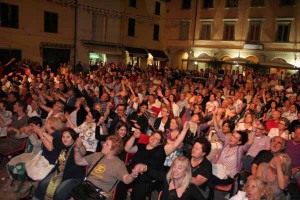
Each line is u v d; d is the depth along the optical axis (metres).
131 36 28.00
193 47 29.47
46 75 14.45
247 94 11.64
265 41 25.23
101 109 7.71
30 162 4.81
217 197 4.83
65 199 4.11
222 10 27.42
